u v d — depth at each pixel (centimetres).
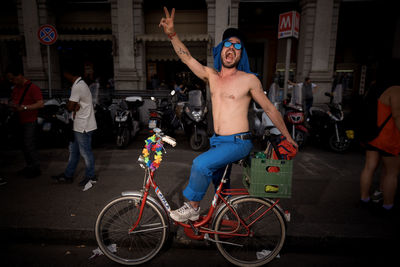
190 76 709
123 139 634
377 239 279
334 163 541
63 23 1203
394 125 304
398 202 359
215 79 240
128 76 1098
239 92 225
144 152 248
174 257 267
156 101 714
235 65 236
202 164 222
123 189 390
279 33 600
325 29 1039
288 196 228
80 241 288
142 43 1099
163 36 1063
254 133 741
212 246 282
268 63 1631
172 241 283
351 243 281
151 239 278
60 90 925
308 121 725
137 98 751
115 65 1101
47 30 688
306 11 1045
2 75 1432
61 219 305
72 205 339
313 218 315
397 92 295
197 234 247
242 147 226
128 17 1063
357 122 338
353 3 1161
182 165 505
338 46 1570
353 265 259
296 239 282
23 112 414
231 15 1055
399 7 1200
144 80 1141
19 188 391
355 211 334
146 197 249
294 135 639
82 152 390
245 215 253
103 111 697
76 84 366
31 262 255
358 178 452
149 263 257
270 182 226
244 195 244
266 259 251
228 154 223
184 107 621
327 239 281
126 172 466
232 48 230
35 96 412
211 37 1080
